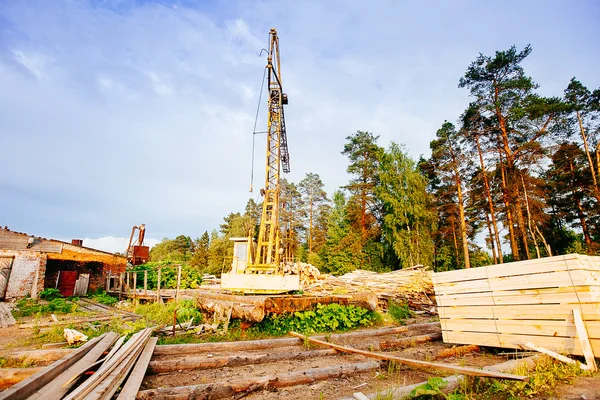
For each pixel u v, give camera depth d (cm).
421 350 745
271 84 1488
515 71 2752
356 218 3803
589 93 2811
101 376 427
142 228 3039
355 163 4006
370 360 651
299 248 4538
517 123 2747
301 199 5328
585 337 529
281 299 978
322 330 982
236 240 1227
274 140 1435
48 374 404
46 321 1078
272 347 780
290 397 466
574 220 3166
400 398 408
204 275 2705
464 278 743
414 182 3362
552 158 3008
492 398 423
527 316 618
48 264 2366
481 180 3056
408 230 3278
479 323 700
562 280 575
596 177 2739
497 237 2878
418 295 1641
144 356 611
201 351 716
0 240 2067
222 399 459
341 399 401
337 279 1858
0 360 566
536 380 452
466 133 2980
